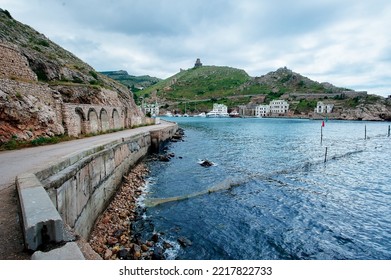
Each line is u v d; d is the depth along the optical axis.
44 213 3.93
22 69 20.33
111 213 12.30
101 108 27.58
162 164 25.09
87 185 9.92
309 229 11.99
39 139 15.83
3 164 9.63
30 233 3.61
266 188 17.75
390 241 11.05
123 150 18.16
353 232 11.80
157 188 17.20
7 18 57.09
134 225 11.55
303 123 104.88
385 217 13.38
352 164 26.20
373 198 16.12
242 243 10.60
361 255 10.00
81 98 32.06
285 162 26.81
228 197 15.84
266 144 41.28
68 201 7.79
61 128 18.98
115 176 15.11
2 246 3.95
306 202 15.29
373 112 124.44
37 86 17.62
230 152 33.06
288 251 10.16
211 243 10.51
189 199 15.34
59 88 30.89
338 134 58.75
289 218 13.09
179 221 12.37
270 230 11.81
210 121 123.56
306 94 180.12
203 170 22.66
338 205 14.91
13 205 5.67
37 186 5.40
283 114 158.88
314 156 30.52
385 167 24.89
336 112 139.12
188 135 56.19
